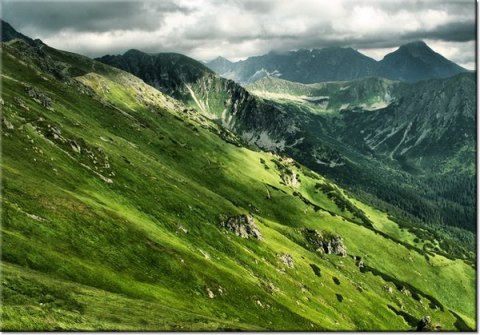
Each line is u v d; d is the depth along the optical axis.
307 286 161.00
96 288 75.50
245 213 193.38
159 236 118.56
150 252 103.06
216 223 167.50
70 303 63.28
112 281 82.25
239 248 155.75
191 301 95.69
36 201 92.38
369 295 186.62
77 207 100.06
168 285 95.50
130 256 97.25
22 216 84.44
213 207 185.62
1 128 125.19
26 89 194.12
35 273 68.88
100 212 105.12
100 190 133.50
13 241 74.50
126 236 102.69
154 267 99.06
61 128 154.62
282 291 143.62
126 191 145.50
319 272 177.00
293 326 113.69
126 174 159.00
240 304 108.50
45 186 102.50
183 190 188.62
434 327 137.12
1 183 91.19
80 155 147.62
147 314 70.19
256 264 151.88
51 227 87.62
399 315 182.38
